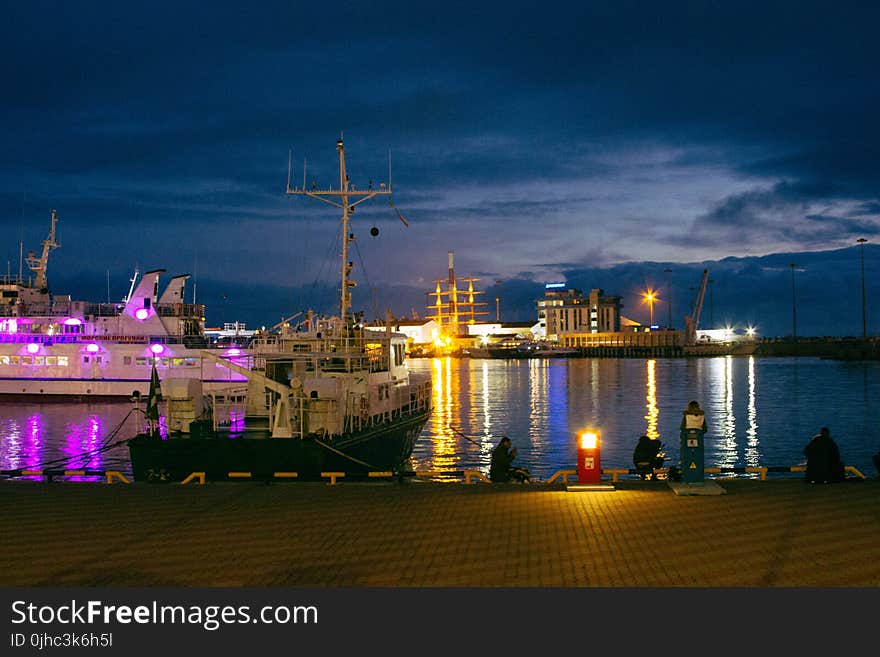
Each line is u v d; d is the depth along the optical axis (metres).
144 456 25.25
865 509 16.36
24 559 13.39
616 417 62.06
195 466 24.97
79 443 46.25
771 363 174.75
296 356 30.33
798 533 14.46
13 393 71.50
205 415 29.36
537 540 14.23
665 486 19.25
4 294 74.69
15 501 17.92
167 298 74.31
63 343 71.38
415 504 17.36
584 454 18.97
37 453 42.84
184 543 14.27
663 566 12.63
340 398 27.48
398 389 35.25
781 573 12.22
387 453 32.28
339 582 12.10
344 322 33.81
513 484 19.86
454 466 38.19
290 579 12.27
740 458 41.22
